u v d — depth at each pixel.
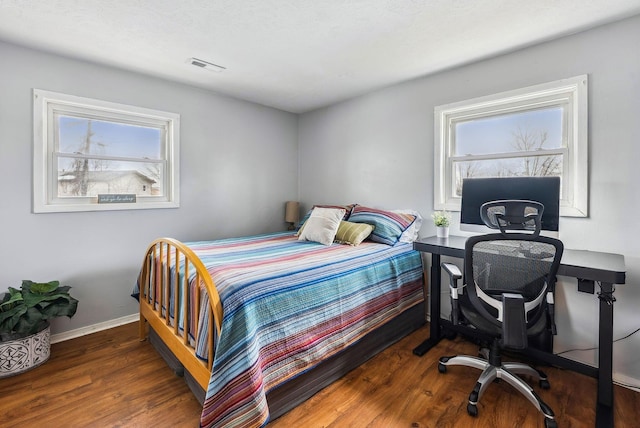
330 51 2.38
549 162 2.31
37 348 2.07
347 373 2.03
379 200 3.30
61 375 1.99
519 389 1.72
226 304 1.49
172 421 1.59
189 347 1.73
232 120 3.48
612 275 1.53
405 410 1.69
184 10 1.84
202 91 3.22
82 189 2.61
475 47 2.31
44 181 2.39
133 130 2.86
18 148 2.26
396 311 2.42
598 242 2.04
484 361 1.93
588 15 1.89
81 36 2.13
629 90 1.91
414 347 2.39
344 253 2.38
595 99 2.03
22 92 2.27
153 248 2.26
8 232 2.24
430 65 2.63
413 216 2.89
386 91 3.19
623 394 1.85
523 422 1.60
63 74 2.43
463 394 1.83
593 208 2.05
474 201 2.26
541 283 1.62
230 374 1.38
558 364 1.96
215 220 3.38
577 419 1.62
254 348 1.43
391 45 2.28
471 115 2.69
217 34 2.12
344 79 2.96
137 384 1.90
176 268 1.88
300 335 1.69
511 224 1.85
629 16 1.90
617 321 1.97
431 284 2.45
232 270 1.84
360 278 2.13
